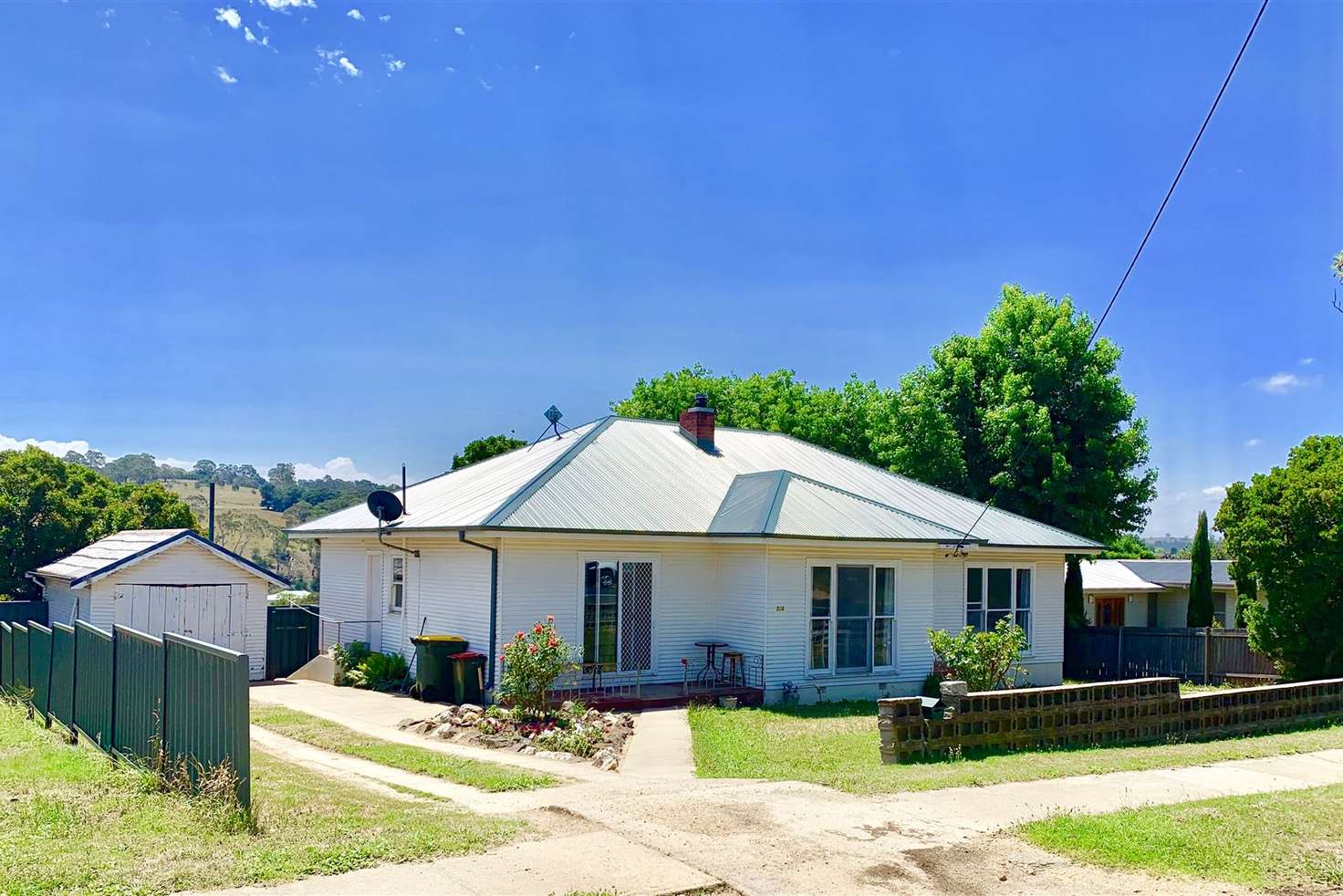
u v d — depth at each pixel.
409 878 6.91
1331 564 21.73
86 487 40.09
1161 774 11.20
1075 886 6.98
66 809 9.07
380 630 23.17
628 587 19.31
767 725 15.98
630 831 8.16
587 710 15.98
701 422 24.69
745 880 6.97
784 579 19.08
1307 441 23.58
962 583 22.56
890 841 7.97
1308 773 11.41
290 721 16.12
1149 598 43.09
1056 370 32.91
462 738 14.30
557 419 26.41
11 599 36.88
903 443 35.00
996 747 12.73
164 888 6.66
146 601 22.52
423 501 23.56
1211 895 6.81
